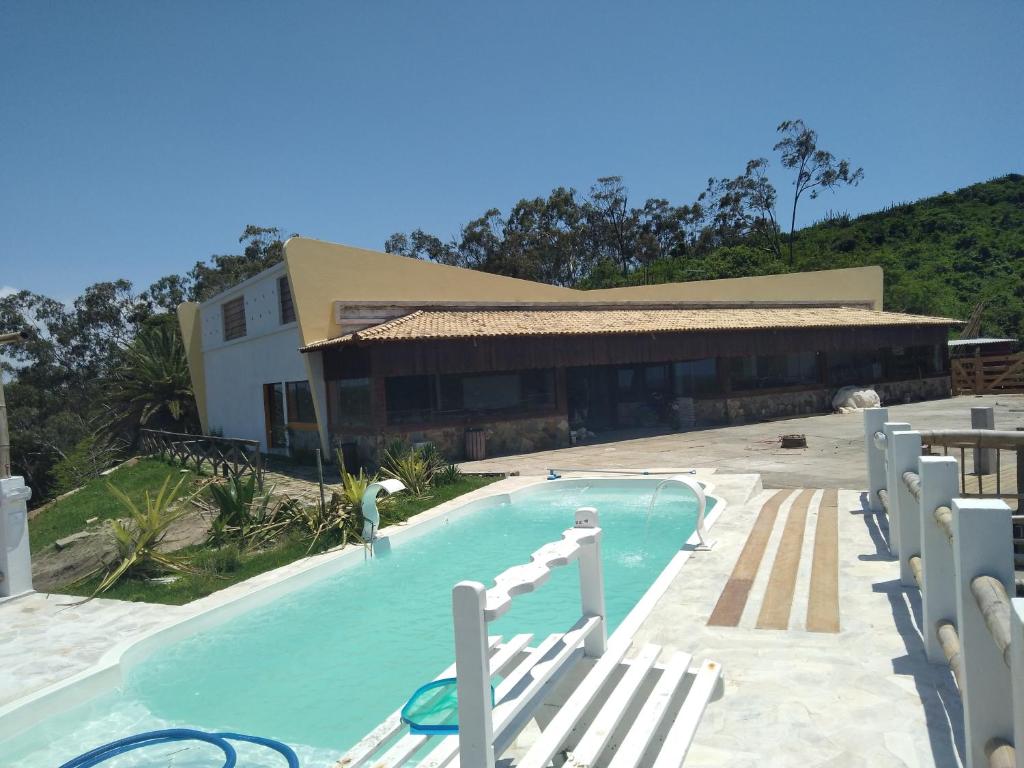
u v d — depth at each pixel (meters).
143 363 30.91
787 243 69.94
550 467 15.95
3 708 5.21
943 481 4.36
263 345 22.44
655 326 21.64
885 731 3.75
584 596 3.98
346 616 7.66
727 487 11.65
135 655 6.48
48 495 35.56
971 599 2.88
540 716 3.84
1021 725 2.00
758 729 3.86
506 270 61.59
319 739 5.07
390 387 17.53
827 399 26.69
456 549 10.18
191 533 11.28
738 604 5.95
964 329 42.16
